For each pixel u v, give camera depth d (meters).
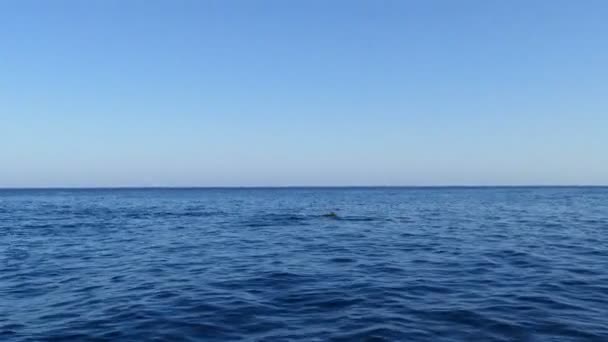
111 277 15.57
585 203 68.88
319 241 25.09
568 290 12.66
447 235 27.12
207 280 14.73
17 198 115.44
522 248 20.95
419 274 15.27
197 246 23.52
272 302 11.79
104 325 10.09
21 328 10.02
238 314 10.72
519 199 88.69
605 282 13.64
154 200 99.38
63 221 41.22
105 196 135.12
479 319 10.02
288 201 87.44
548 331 9.19
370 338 8.98
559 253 19.33
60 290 13.71
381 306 11.27
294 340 8.95
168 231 31.70
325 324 9.91
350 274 15.41
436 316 10.32
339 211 53.75
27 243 25.41
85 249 22.86
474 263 17.20
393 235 27.69
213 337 9.19
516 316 10.21
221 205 72.94
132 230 32.59
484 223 35.16
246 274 15.67
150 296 12.65
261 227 34.19
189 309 11.20
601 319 9.95
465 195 122.56
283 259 18.88
